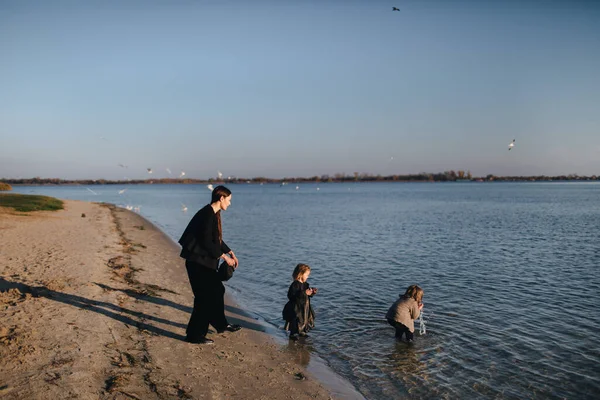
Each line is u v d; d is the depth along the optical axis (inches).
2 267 410.9
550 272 530.0
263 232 992.2
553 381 233.9
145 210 1934.1
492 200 2778.1
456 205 2225.6
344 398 208.5
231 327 293.9
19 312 276.8
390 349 276.4
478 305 383.2
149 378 202.5
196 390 197.5
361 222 1251.8
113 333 256.7
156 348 243.4
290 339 289.7
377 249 719.7
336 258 629.6
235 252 687.1
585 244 776.3
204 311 255.0
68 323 263.7
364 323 328.5
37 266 426.3
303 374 232.7
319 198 3590.1
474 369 248.1
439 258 629.0
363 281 476.1
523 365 254.5
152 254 597.0
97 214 1352.1
